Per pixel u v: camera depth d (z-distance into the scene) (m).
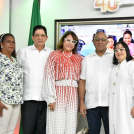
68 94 2.09
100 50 2.18
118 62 2.12
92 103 2.13
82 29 2.77
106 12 2.75
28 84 2.23
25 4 2.94
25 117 2.23
